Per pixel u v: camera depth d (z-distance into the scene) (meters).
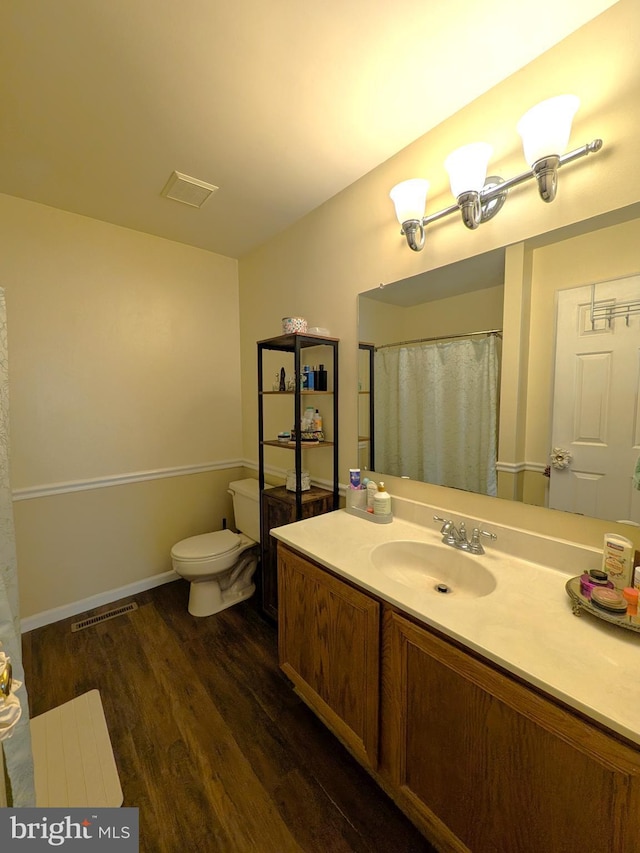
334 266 1.88
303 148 1.51
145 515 2.40
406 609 0.97
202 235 2.31
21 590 1.97
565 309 1.09
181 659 1.78
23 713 0.87
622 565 0.91
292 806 1.13
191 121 1.36
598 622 0.88
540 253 1.14
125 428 2.28
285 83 1.20
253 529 2.32
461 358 1.37
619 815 0.64
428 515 1.49
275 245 2.30
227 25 1.01
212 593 2.19
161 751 1.30
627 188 0.96
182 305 2.47
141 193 1.83
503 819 0.81
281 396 2.34
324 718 1.30
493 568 1.15
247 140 1.46
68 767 1.24
